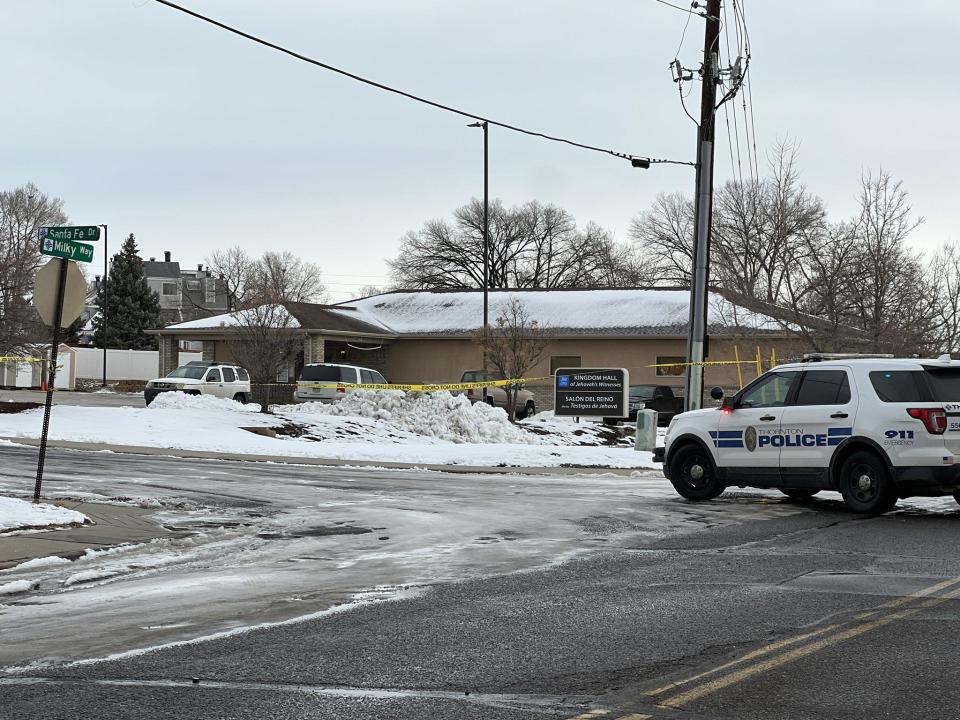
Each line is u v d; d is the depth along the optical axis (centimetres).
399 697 611
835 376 1516
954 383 1436
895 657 691
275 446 2639
